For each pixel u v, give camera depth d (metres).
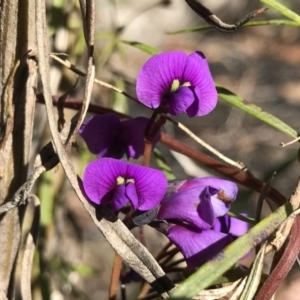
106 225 0.11
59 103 0.13
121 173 0.11
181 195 0.12
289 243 0.11
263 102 0.48
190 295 0.10
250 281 0.11
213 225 0.12
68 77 0.18
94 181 0.11
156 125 0.13
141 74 0.12
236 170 0.14
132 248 0.11
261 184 0.14
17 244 0.13
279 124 0.13
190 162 0.20
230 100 0.13
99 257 0.33
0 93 0.12
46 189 0.19
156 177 0.11
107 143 0.13
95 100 0.21
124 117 0.14
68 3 0.17
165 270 0.14
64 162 0.11
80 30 0.18
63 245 0.22
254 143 0.43
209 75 0.12
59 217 0.20
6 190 0.13
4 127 0.12
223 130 0.44
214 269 0.10
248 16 0.12
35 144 0.18
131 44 0.15
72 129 0.12
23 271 0.13
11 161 0.12
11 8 0.12
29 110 0.12
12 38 0.12
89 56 0.12
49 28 0.17
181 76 0.12
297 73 0.52
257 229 0.11
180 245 0.12
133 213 0.12
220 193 0.12
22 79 0.12
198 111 0.12
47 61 0.11
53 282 0.20
